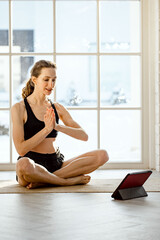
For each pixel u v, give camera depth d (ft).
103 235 7.68
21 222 8.54
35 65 12.46
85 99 16.89
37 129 12.35
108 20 16.90
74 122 13.17
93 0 16.80
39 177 11.92
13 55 16.74
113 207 9.82
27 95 12.79
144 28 16.90
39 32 16.76
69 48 16.81
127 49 16.99
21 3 16.69
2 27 16.71
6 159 16.74
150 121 16.84
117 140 17.03
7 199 10.73
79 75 16.87
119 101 17.02
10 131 16.66
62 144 16.85
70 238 7.50
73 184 12.62
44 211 9.45
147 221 8.59
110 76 16.97
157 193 11.54
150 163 16.87
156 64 16.56
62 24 16.78
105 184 12.75
